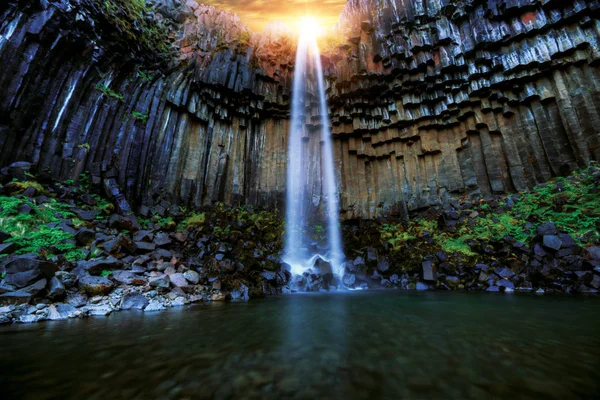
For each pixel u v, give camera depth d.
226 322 4.80
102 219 9.34
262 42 17.73
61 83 9.96
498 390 2.31
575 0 12.40
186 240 10.68
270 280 9.91
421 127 16.36
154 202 12.49
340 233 15.80
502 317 5.11
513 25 13.52
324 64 17.66
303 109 17.89
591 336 3.83
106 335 3.89
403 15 15.70
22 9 8.84
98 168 10.53
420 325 4.57
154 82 13.48
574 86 12.44
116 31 11.52
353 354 3.19
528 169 13.23
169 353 3.19
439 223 13.48
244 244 11.70
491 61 13.97
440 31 14.91
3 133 8.26
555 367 2.76
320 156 18.09
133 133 12.08
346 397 2.22
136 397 2.21
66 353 3.15
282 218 16.28
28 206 7.40
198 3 16.81
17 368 2.72
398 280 11.46
